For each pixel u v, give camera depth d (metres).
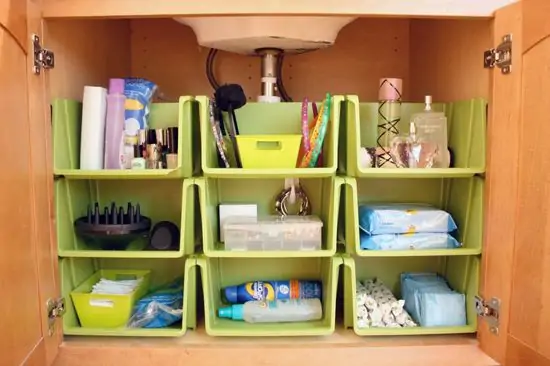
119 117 1.20
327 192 1.25
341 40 1.63
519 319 1.03
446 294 1.23
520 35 1.01
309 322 1.23
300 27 1.26
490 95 1.10
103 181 1.33
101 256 1.15
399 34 1.64
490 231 1.12
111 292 1.21
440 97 1.41
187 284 1.17
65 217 1.18
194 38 1.63
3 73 0.88
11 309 0.90
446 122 1.25
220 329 1.17
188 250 1.18
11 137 0.91
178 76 1.64
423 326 1.20
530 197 1.00
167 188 1.33
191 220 1.18
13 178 0.92
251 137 1.14
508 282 1.06
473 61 1.20
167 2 1.06
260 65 1.59
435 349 1.15
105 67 1.45
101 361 1.14
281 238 1.20
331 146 1.16
